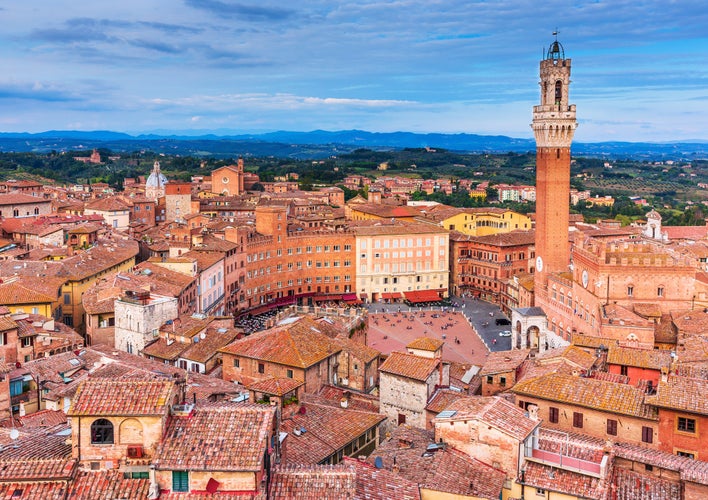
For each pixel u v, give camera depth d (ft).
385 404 353.92
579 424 300.40
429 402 341.21
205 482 179.83
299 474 197.47
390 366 353.51
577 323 635.25
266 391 338.13
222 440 186.09
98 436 186.80
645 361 369.50
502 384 396.57
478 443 238.48
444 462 234.58
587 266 608.60
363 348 434.30
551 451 242.58
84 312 620.08
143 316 499.51
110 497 179.01
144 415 185.06
